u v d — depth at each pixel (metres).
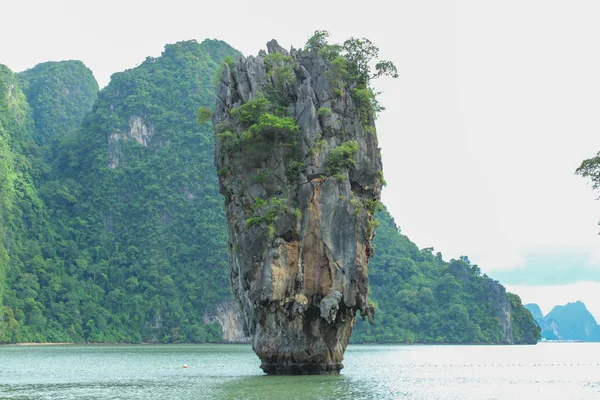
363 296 67.06
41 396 54.38
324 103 70.12
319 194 66.62
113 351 164.00
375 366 98.94
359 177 69.56
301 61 75.12
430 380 71.38
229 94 73.62
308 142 68.06
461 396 55.47
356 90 71.19
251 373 78.56
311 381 63.00
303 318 66.94
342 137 69.56
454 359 130.50
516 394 57.78
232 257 73.06
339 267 66.00
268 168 69.19
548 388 63.69
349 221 66.44
